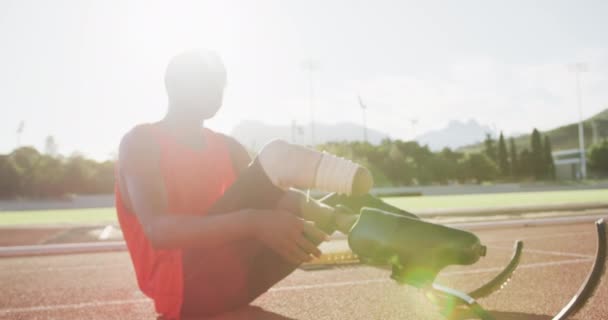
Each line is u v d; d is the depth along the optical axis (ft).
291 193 5.95
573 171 360.69
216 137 7.04
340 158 5.20
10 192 190.49
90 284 14.71
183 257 6.26
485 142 387.75
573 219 35.68
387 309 9.92
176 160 6.29
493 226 32.81
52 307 11.21
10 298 12.43
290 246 5.15
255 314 9.11
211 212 5.84
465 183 272.72
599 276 5.67
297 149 5.42
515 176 337.52
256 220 5.19
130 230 6.52
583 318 8.69
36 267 18.95
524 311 9.48
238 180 5.81
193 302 6.48
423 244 4.68
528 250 20.70
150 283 6.65
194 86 6.17
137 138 5.92
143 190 5.64
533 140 336.49
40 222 58.59
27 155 201.67
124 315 10.19
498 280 7.48
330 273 15.21
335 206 6.15
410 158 259.60
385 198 126.93
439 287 5.51
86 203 151.74
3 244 30.86
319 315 9.32
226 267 6.22
